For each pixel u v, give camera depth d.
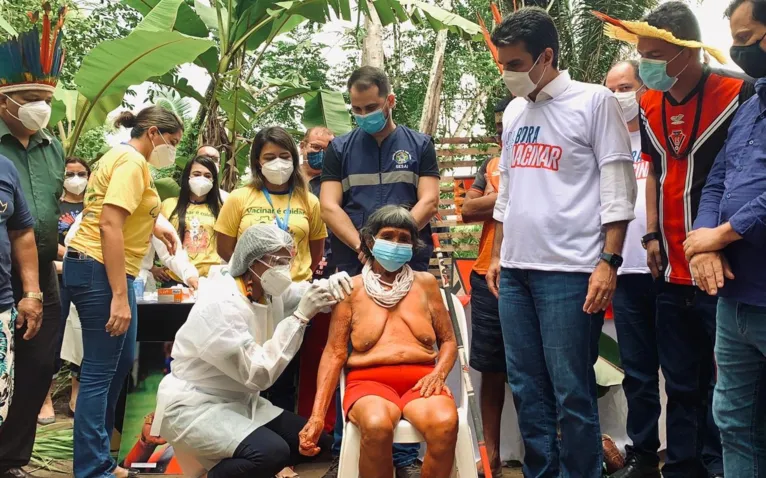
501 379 3.99
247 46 8.23
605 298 2.79
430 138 3.71
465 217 4.08
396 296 3.18
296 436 3.30
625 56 11.02
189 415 3.08
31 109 3.49
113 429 4.14
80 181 5.62
